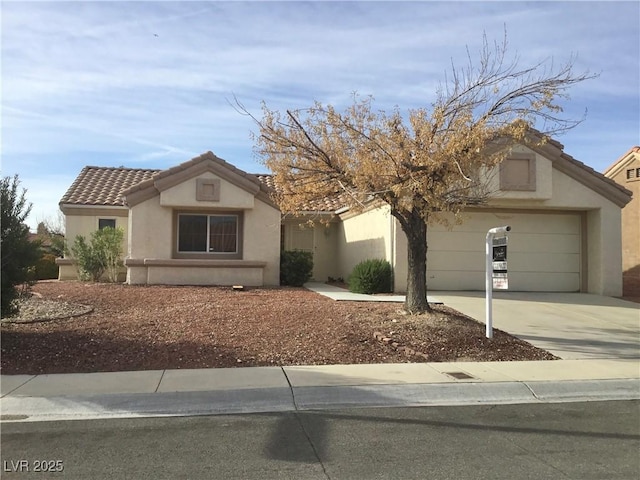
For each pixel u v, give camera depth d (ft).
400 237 53.31
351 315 38.47
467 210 57.26
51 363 27.89
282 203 38.52
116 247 59.36
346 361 29.55
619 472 16.31
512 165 52.95
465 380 26.20
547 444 18.75
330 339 32.94
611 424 21.09
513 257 58.23
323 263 75.00
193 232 59.00
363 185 33.65
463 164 32.19
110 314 39.47
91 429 19.75
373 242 59.88
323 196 37.65
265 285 58.85
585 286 58.49
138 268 56.03
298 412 22.02
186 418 21.09
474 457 17.40
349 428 20.13
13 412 21.42
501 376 27.27
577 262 59.06
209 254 59.06
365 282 52.54
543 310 46.19
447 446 18.39
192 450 17.74
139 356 29.27
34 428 19.81
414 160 32.76
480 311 44.32
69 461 16.76
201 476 15.70
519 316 43.42
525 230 58.39
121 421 20.70
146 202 56.85
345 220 70.95
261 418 21.17
